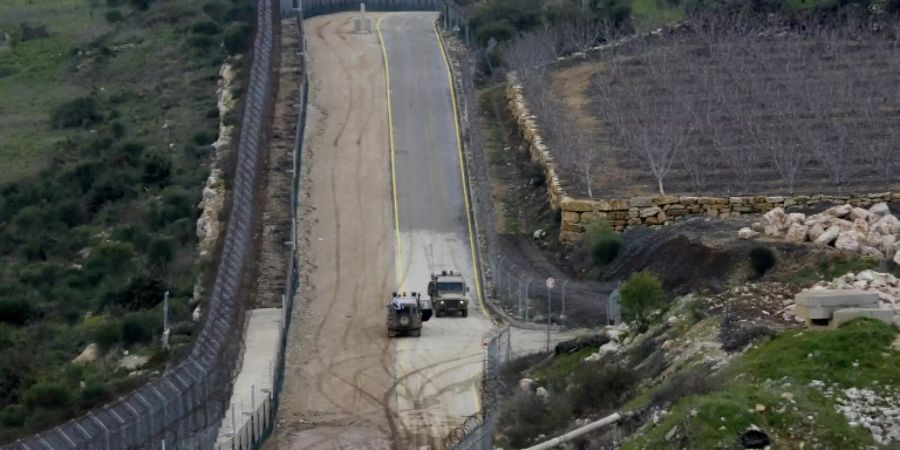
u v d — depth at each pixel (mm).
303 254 140500
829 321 89250
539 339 115312
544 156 152375
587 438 83875
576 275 131875
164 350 112250
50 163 172375
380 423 103375
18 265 144375
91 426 89688
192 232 144125
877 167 147750
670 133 151000
